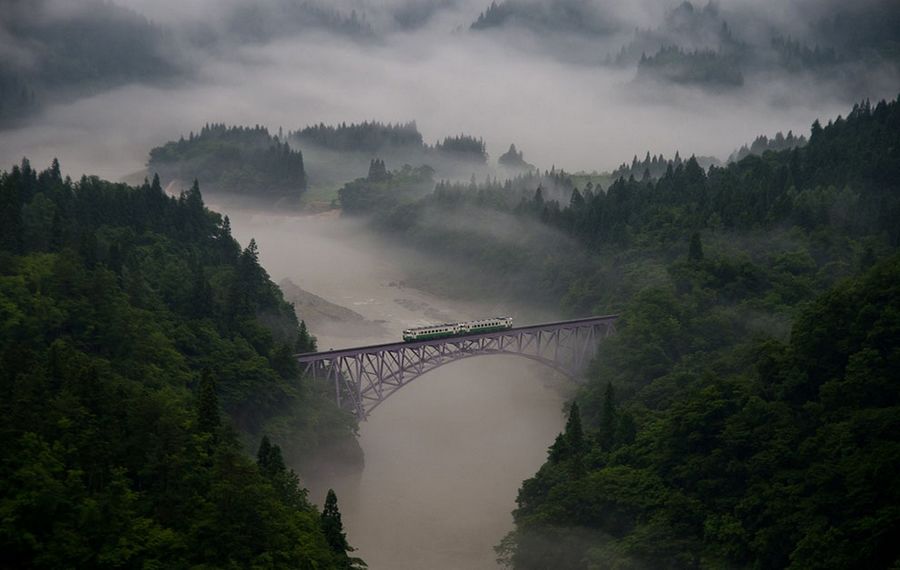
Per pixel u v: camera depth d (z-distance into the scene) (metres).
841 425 129.12
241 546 110.94
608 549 130.88
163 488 116.12
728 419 141.12
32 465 105.62
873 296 144.88
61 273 167.75
